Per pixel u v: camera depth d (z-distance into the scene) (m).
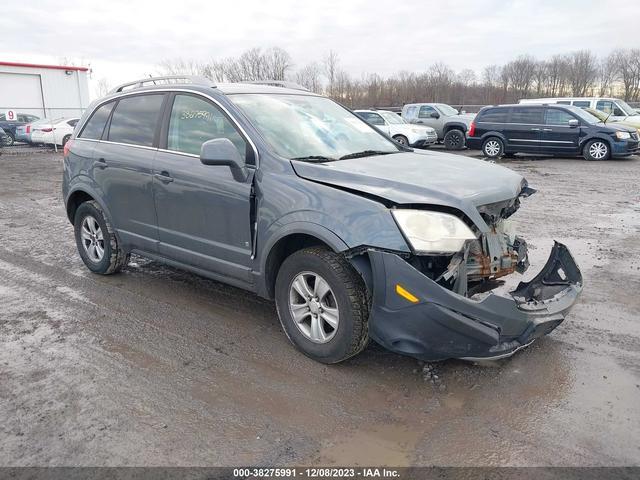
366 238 3.19
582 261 6.00
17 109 27.11
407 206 3.20
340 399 3.25
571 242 6.82
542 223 7.91
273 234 3.66
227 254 4.09
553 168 14.70
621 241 6.87
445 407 3.16
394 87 49.09
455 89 50.62
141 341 4.05
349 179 3.47
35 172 15.35
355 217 3.27
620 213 8.60
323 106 4.85
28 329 4.27
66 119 23.64
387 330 3.26
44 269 5.86
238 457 2.74
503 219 3.87
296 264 3.63
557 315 3.44
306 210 3.48
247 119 4.01
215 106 4.22
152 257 4.89
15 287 5.27
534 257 6.12
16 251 6.64
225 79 48.03
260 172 3.80
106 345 3.99
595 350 3.84
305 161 3.83
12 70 32.44
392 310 3.20
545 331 3.53
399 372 3.55
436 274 3.31
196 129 4.34
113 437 2.90
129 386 3.41
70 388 3.39
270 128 4.05
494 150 17.50
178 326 4.31
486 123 17.59
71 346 3.98
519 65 58.16
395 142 4.87
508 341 3.32
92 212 5.36
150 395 3.30
